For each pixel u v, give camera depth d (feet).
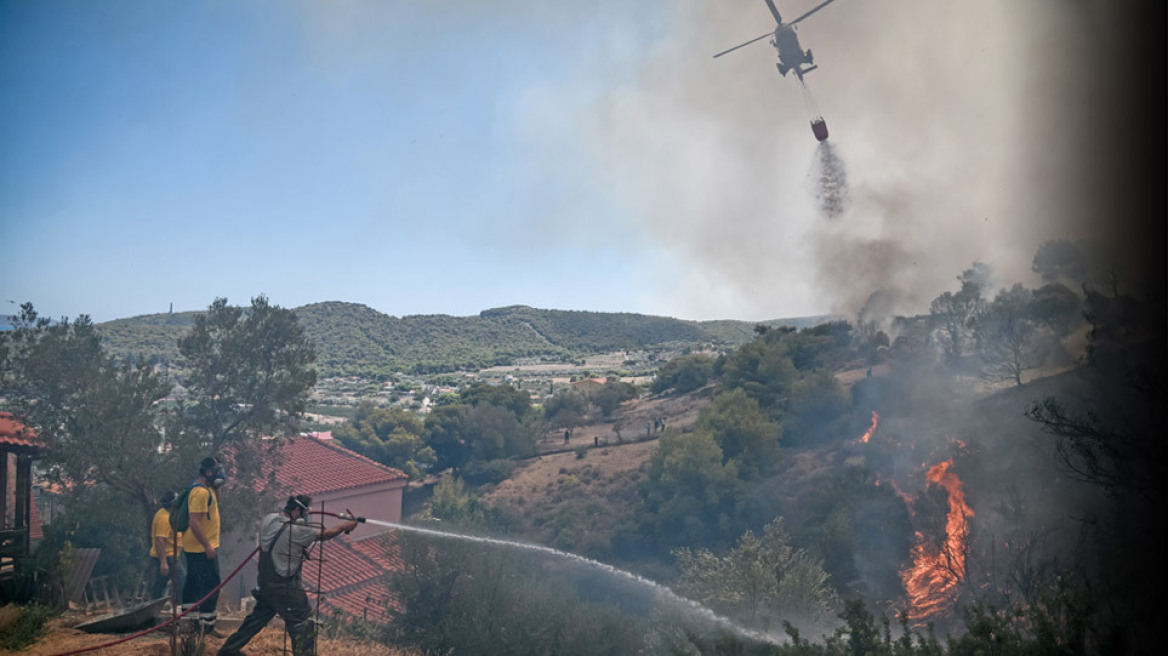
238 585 80.69
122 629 27.04
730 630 46.65
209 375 55.88
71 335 50.34
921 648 23.17
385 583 43.80
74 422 48.80
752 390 232.73
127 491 49.44
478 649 38.65
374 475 110.73
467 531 45.11
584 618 45.70
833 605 60.80
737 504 149.38
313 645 22.59
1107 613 23.86
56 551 37.27
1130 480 36.19
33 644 24.45
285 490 60.95
